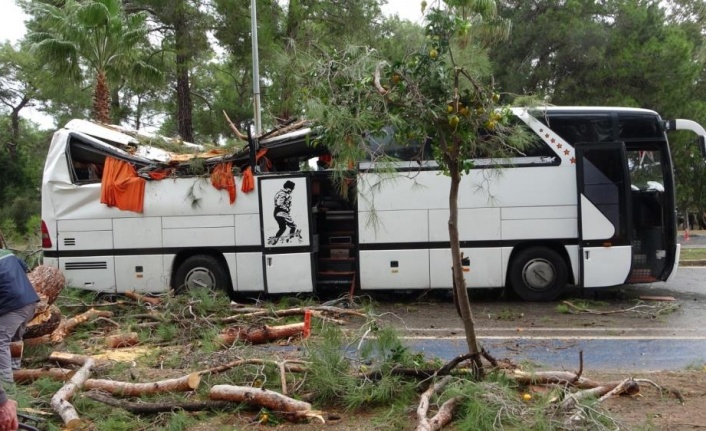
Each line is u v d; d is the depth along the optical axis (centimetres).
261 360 591
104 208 1110
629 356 735
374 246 1070
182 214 1099
